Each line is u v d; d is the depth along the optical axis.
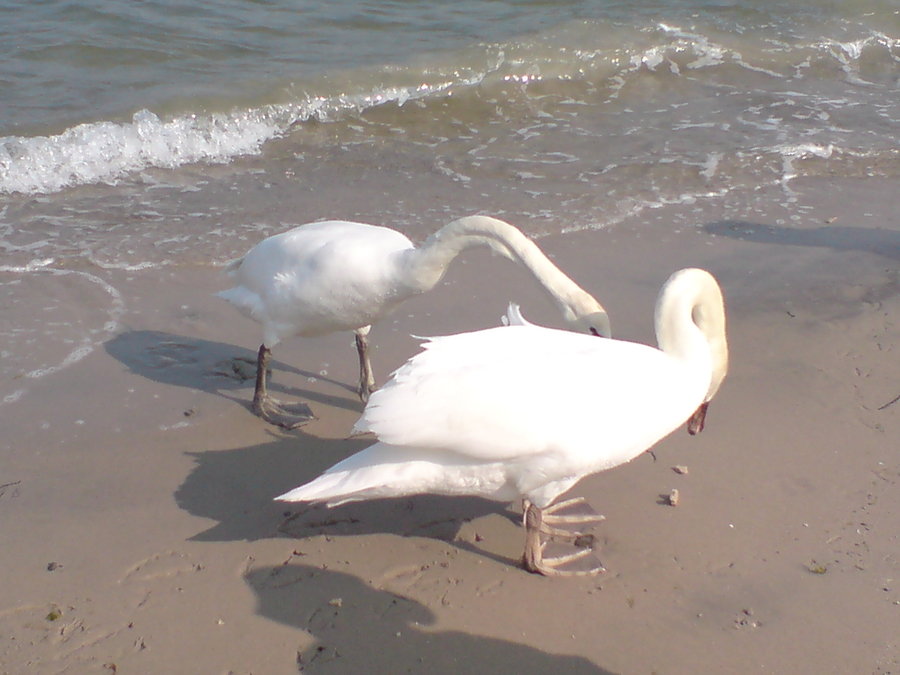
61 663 1.86
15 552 2.12
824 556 2.14
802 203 3.87
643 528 2.23
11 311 3.01
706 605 2.03
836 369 2.79
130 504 2.28
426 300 3.15
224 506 2.29
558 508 2.29
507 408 1.99
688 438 2.51
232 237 3.55
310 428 2.60
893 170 4.20
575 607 2.02
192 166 4.16
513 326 2.18
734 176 4.11
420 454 2.03
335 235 2.57
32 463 2.39
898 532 2.21
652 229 3.64
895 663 1.89
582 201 3.86
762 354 2.86
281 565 2.11
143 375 2.77
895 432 2.53
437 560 2.14
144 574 2.08
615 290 3.21
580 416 2.02
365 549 2.17
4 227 3.55
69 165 4.04
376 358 2.88
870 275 3.30
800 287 3.23
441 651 1.91
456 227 2.42
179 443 2.50
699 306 2.23
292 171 4.15
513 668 1.88
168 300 3.14
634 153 4.34
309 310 2.56
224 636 1.93
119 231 3.56
